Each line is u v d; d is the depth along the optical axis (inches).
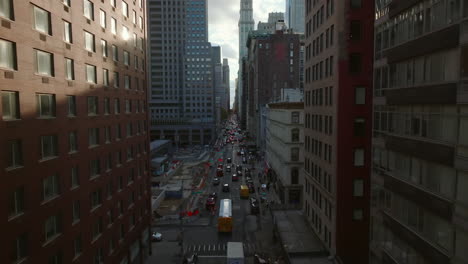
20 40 689.6
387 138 791.1
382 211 822.5
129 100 1393.9
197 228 1939.0
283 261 1440.7
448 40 546.0
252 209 2192.4
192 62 7062.0
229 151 5787.4
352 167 1227.9
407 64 700.7
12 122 671.1
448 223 557.6
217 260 1498.5
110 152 1181.1
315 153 1585.9
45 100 795.4
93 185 1038.4
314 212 1600.6
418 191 646.5
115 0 1237.1
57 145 839.7
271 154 3174.2
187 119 6742.1
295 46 5211.6
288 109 2228.1
